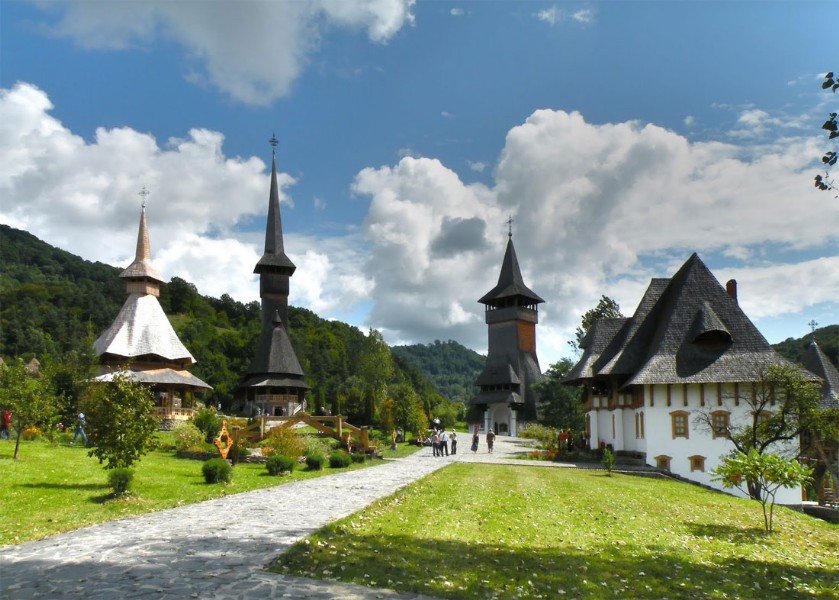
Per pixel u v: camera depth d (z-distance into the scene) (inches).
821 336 3053.6
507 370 3472.0
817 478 1557.6
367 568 428.1
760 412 1470.2
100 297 5871.1
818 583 499.8
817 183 406.6
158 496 746.2
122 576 385.1
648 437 1595.7
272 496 774.5
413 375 6058.1
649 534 641.0
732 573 507.2
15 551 447.5
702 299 1701.5
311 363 5305.1
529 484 1013.2
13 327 4692.4
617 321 1957.4
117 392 762.2
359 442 1621.6
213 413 1653.5
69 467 952.3
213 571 400.5
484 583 413.7
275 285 3319.4
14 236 7795.3
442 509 701.3
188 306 6343.5
